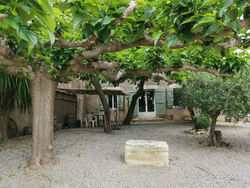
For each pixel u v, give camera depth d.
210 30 1.59
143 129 9.02
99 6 1.68
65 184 2.96
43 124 3.66
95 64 3.56
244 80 4.45
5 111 6.14
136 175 3.31
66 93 10.81
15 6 1.05
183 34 1.66
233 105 4.54
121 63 4.33
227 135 7.53
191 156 4.53
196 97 5.17
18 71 3.22
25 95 5.93
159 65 4.15
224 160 4.24
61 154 4.48
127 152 3.85
